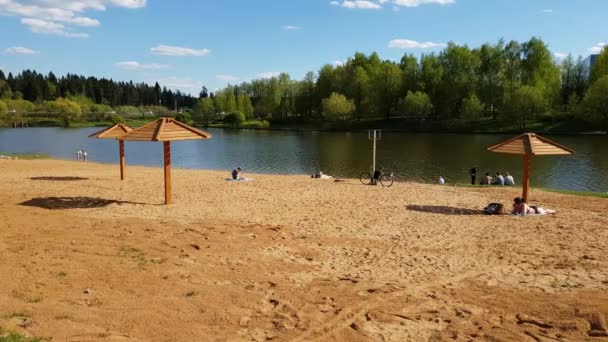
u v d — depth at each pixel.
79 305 6.51
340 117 94.75
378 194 19.95
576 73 84.00
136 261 8.77
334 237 12.15
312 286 8.11
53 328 5.70
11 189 18.70
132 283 7.55
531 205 16.34
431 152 50.38
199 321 6.33
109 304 6.63
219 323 6.33
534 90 71.69
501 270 9.44
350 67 103.94
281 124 110.56
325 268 9.38
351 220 14.43
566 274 9.14
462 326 6.58
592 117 65.50
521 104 72.00
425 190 21.39
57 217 12.76
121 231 11.24
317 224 13.73
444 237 12.38
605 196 19.55
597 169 36.00
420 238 12.24
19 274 7.51
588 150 47.66
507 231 13.10
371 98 93.56
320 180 25.66
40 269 7.85
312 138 73.62
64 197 16.94
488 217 15.15
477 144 58.44
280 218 14.45
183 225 12.48
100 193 18.42
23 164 32.62
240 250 10.29
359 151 52.91
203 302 6.98
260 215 14.82
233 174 24.95
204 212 15.02
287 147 58.91
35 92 166.12
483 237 12.40
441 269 9.49
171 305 6.77
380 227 13.54
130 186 20.84
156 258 9.06
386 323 6.64
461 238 12.29
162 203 16.64
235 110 118.81
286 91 119.00
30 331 5.53
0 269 7.66
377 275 9.00
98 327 5.88
